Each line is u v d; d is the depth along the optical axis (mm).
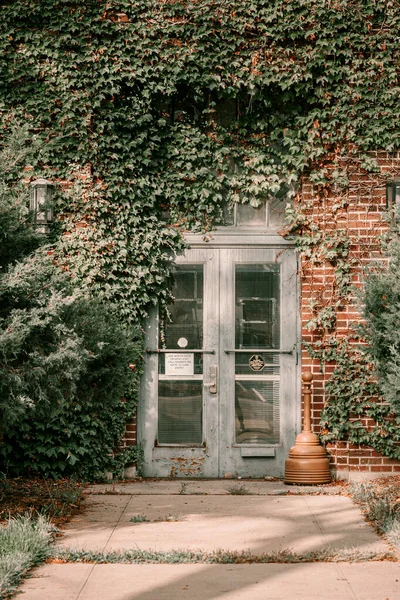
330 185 10312
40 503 8398
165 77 10133
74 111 10117
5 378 6773
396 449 10109
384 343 8047
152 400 10453
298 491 9367
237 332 10531
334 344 10227
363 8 10125
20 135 8062
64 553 6449
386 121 10188
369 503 8086
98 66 10062
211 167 10430
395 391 7746
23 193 7895
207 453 10438
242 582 5828
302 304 10336
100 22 10094
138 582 5828
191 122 10391
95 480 10039
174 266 10508
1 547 6277
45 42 10062
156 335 10453
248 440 10492
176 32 10094
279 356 10516
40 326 7121
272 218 10523
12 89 10148
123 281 10188
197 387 10508
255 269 10539
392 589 5652
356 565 6273
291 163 10305
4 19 10102
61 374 7324
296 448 9852
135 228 10234
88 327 7809
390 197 10188
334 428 10125
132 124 10141
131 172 10219
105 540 7035
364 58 10188
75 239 10070
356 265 10258
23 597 5480
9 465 9797
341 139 10242
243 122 10414
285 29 10094
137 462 10312
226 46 10156
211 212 10477
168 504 8672
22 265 6926
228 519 7891
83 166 10164
